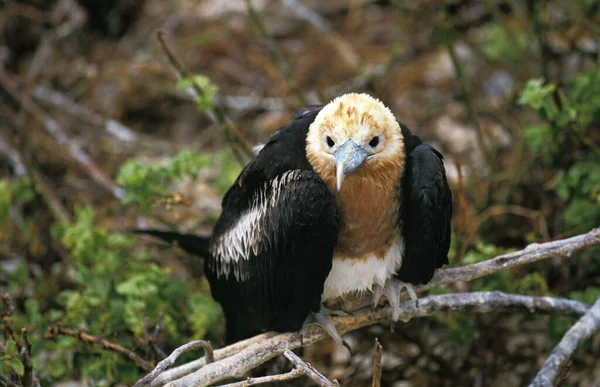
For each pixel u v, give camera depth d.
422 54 15.63
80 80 15.23
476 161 13.25
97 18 16.48
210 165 10.98
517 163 11.30
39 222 11.61
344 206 7.56
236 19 16.61
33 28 15.77
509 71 12.88
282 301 7.85
